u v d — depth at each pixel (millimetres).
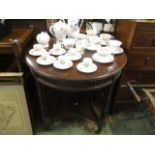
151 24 1261
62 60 1094
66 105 1518
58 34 1346
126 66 1458
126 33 1380
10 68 1354
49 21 1507
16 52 1105
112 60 1148
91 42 1387
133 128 1563
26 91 1242
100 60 1142
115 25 1572
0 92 1188
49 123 1493
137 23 1244
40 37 1312
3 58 1405
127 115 1698
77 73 1019
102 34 1524
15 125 1393
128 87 1561
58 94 1597
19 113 1317
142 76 1549
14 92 1198
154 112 1347
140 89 1607
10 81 1140
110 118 1667
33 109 1556
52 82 1036
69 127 1562
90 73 1019
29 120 1367
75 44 1341
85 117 1468
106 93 1237
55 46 1283
